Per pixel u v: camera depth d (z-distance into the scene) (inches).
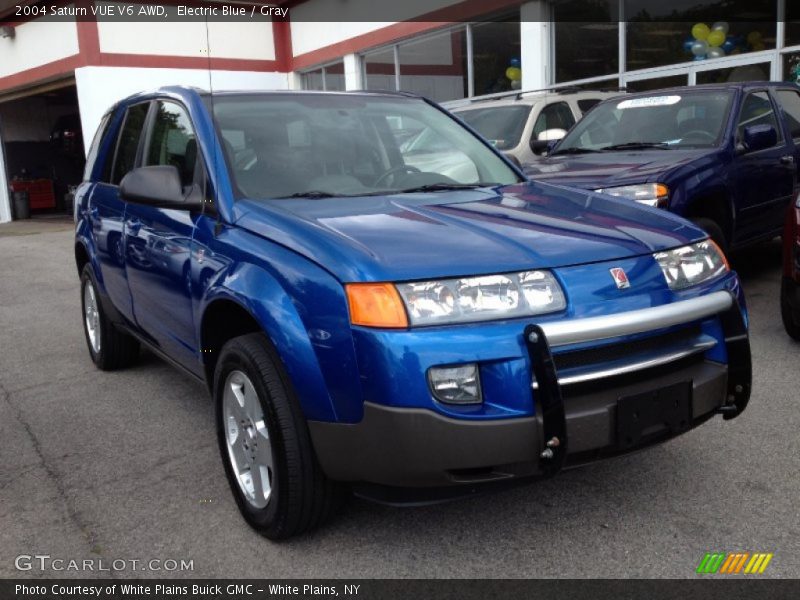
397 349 97.7
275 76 741.3
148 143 169.5
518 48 532.7
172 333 152.7
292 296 108.0
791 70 410.0
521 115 341.1
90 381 205.9
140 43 673.6
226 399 125.6
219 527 124.0
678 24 454.9
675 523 117.6
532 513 123.0
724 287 118.8
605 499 126.3
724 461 137.3
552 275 104.9
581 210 129.0
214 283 124.7
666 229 120.9
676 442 146.3
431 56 600.7
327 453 105.7
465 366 98.9
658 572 105.3
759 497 124.0
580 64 504.4
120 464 150.6
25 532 124.9
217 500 133.5
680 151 244.7
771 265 297.1
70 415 179.9
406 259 103.5
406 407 97.5
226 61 712.4
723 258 124.1
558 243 110.7
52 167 944.9
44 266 449.4
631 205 135.2
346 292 101.8
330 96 161.9
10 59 757.3
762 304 241.8
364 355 99.5
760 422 153.3
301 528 114.3
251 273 116.2
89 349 220.5
